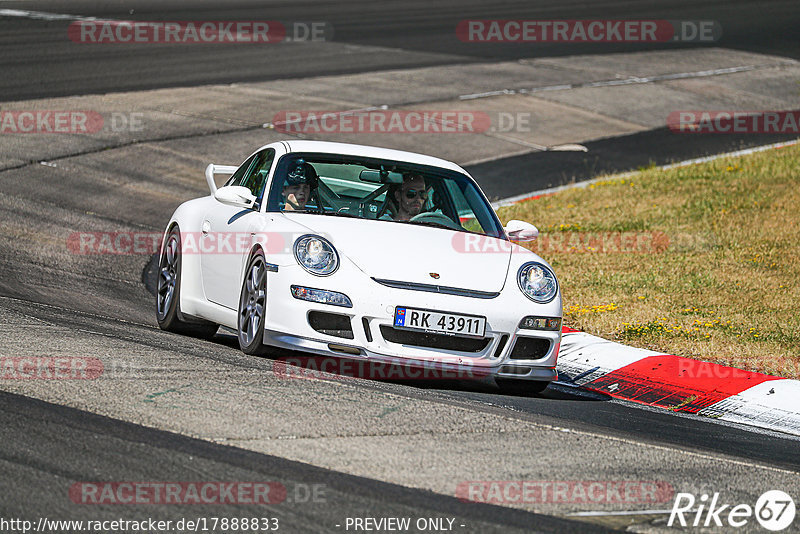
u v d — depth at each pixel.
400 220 27.30
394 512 14.80
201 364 22.38
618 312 34.66
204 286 28.09
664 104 81.88
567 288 38.28
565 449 19.08
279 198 26.94
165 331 29.31
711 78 91.88
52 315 26.98
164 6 111.00
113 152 56.12
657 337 32.12
